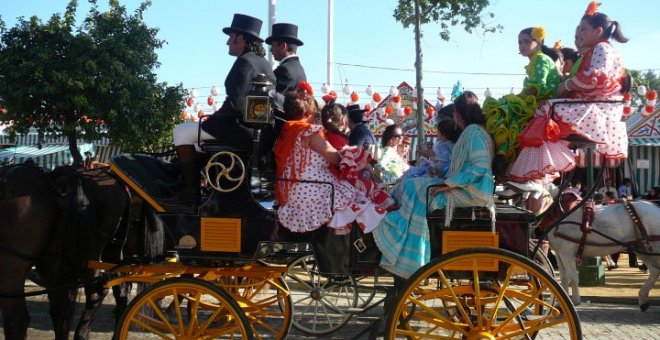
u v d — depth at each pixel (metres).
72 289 5.89
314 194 5.39
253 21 6.13
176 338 5.34
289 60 6.82
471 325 5.26
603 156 5.73
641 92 18.66
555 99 5.53
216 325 6.45
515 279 6.09
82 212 5.86
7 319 5.55
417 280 5.22
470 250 5.23
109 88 15.91
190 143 5.64
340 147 5.73
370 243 5.42
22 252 5.54
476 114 5.57
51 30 15.52
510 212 5.52
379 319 5.80
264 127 5.38
